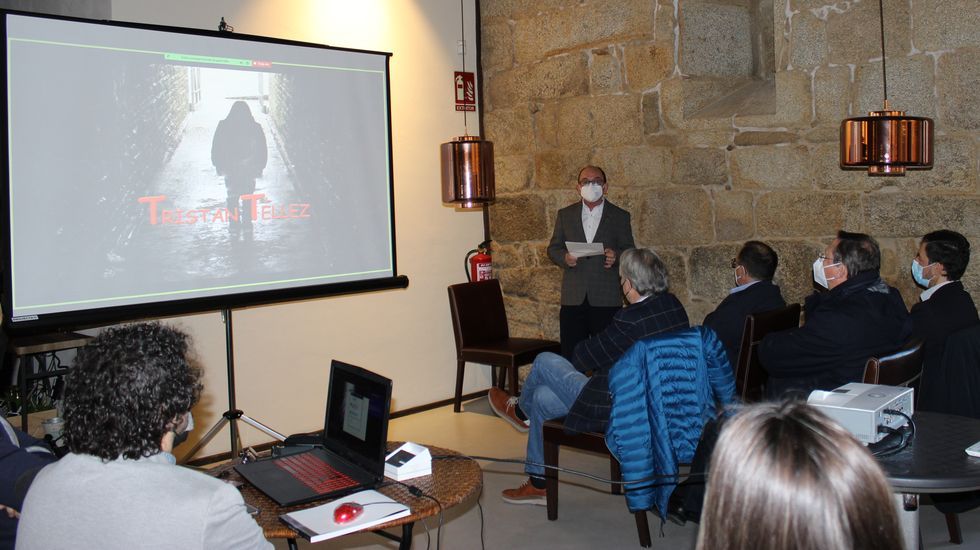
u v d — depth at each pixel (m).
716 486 0.77
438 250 5.23
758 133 4.06
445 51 5.22
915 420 2.18
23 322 3.15
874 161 2.84
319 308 4.61
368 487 1.95
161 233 3.54
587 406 3.01
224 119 3.72
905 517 1.94
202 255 3.67
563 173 5.00
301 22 4.48
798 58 3.88
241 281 3.79
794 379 3.00
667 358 2.80
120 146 3.39
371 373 2.10
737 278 3.61
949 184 3.45
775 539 0.72
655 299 2.94
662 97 4.44
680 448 2.82
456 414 5.03
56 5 4.34
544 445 3.25
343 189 4.15
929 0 3.43
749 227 4.14
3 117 3.07
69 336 3.75
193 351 1.65
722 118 4.19
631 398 2.76
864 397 1.99
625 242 4.48
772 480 0.72
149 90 3.47
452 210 5.30
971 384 2.83
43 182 3.19
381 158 4.31
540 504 3.45
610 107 4.70
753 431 0.77
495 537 3.14
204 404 4.14
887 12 3.57
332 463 2.11
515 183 5.30
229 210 3.75
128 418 1.32
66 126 3.24
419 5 5.06
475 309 5.04
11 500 1.73
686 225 4.40
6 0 4.73
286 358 4.48
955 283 3.10
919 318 3.11
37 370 4.23
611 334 2.94
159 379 1.36
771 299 3.48
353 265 4.20
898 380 2.46
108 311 3.38
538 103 5.10
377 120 4.29
